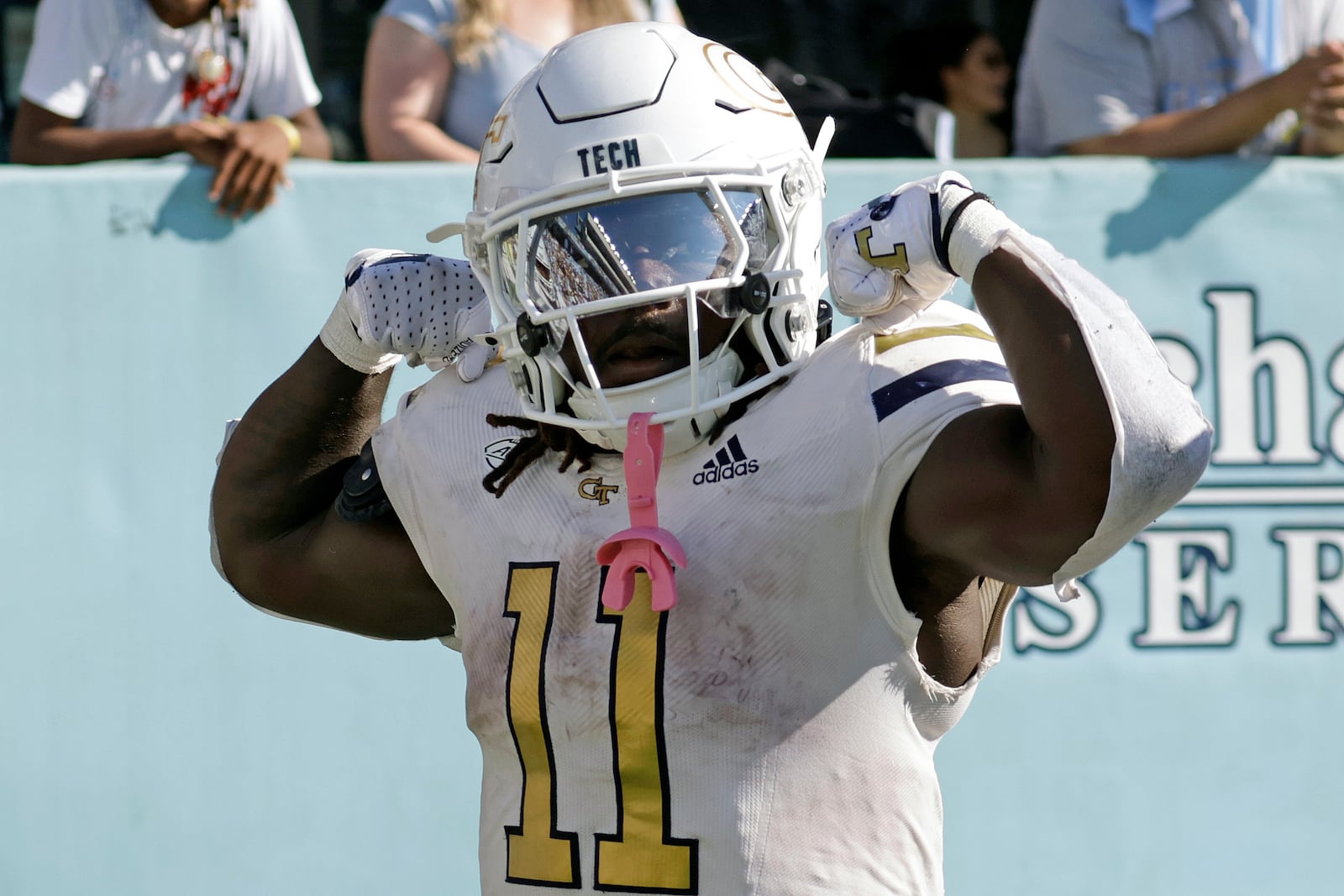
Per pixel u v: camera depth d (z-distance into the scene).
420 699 10.34
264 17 11.94
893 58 13.09
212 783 10.23
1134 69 11.73
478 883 10.31
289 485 7.20
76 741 10.17
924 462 5.64
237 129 10.37
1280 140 11.83
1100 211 10.52
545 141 6.04
